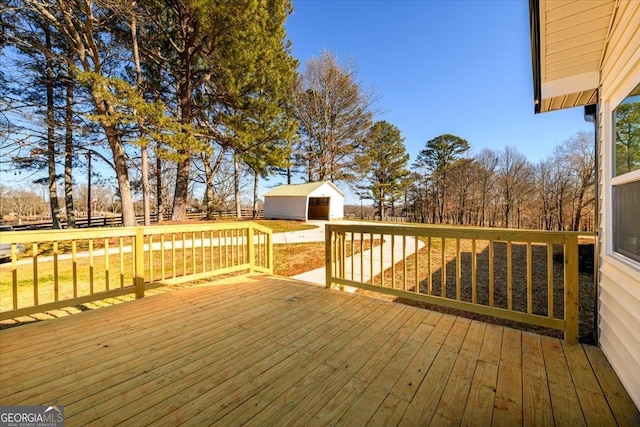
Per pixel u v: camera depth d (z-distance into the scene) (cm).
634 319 163
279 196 1673
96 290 440
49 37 986
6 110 873
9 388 169
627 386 167
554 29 199
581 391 168
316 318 283
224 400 160
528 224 2302
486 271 556
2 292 427
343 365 197
